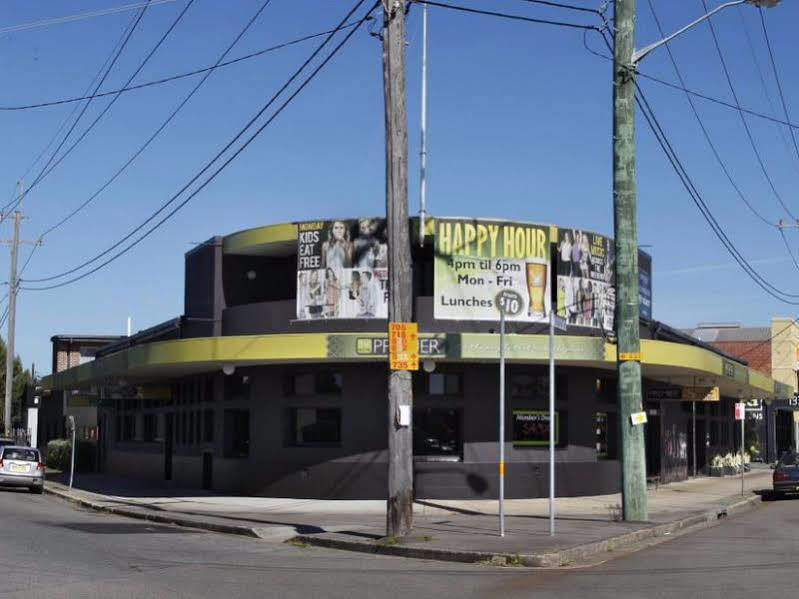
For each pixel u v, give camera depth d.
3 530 19.45
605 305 28.42
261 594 11.88
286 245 28.61
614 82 21.22
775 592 12.17
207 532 20.77
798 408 63.44
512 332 26.69
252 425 29.08
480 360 26.19
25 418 76.94
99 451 46.41
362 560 15.89
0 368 79.62
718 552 16.95
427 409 27.59
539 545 16.52
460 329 26.62
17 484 33.84
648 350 27.89
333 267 26.97
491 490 27.20
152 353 28.30
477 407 27.41
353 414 27.45
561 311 27.38
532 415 28.11
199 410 33.62
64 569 13.82
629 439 21.16
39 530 19.88
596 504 26.42
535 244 27.12
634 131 21.27
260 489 28.53
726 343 64.75
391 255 17.55
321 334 25.47
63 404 56.69
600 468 29.47
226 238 30.09
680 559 15.95
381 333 25.72
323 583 12.97
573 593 12.20
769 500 32.78
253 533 19.88
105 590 11.94
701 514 24.03
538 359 25.69
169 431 37.47
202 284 31.12
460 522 21.11
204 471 32.75
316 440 28.06
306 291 27.11
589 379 29.30
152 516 23.50
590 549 16.75
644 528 19.72
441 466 27.12
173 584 12.59
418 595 12.00
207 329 30.33
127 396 36.56
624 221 21.16
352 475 27.27
